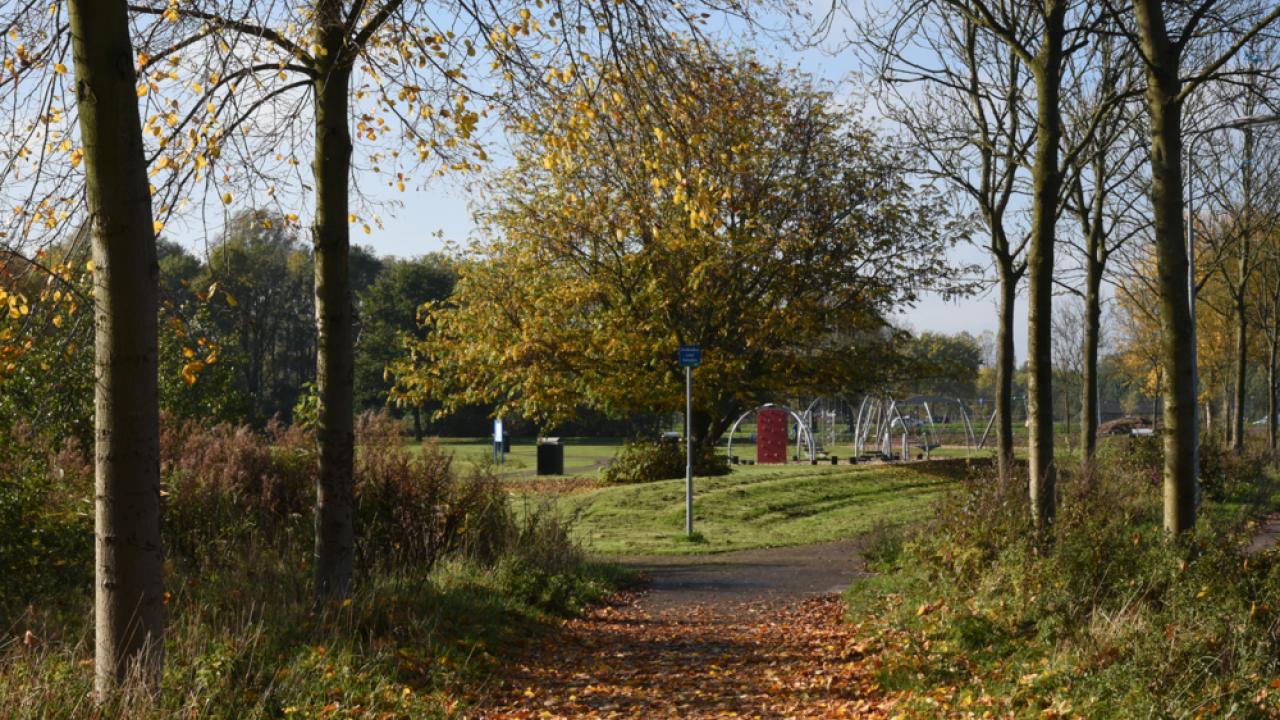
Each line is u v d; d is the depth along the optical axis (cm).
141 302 578
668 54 829
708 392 3297
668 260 3153
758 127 3033
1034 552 929
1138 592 795
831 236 3319
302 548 1141
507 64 838
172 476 1154
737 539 2123
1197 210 2347
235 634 743
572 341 3331
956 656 777
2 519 918
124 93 570
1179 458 943
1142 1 952
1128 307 3678
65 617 827
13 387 1031
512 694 797
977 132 1700
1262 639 618
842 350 3625
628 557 1894
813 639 1022
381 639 821
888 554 1591
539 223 3269
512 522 1368
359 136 981
